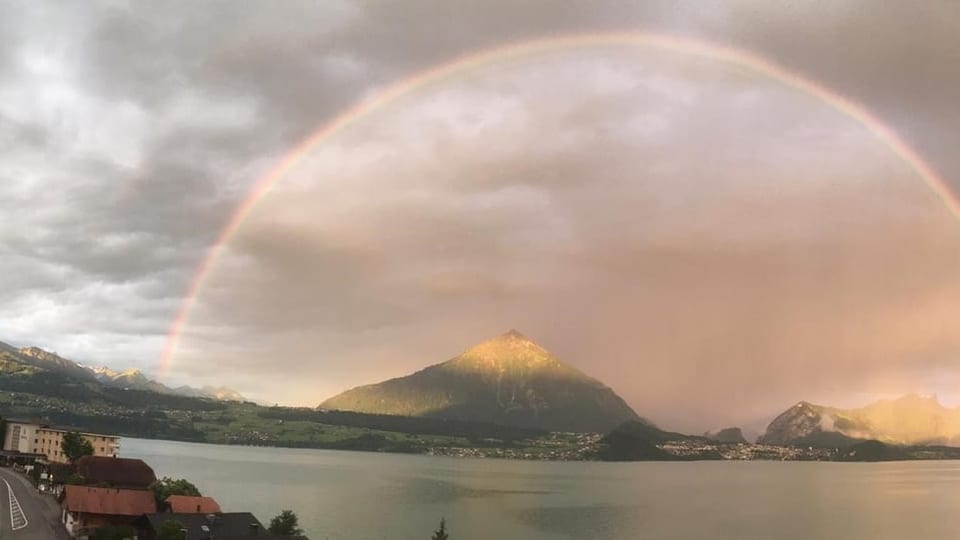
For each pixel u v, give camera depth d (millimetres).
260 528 112188
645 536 198500
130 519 116500
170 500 123688
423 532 181000
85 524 113625
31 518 118812
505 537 184000
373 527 184125
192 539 103750
